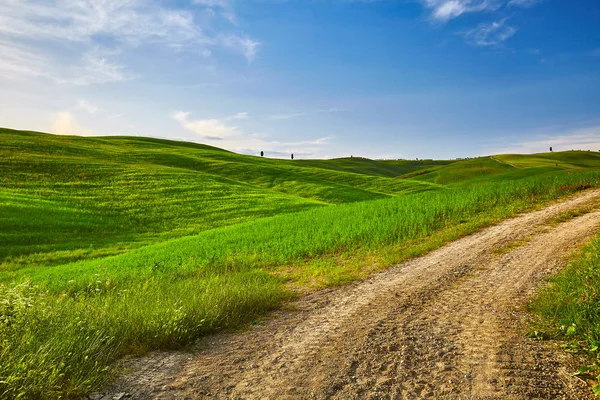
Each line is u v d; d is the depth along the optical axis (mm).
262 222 28219
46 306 6582
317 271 12883
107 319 6551
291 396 4727
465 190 30797
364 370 5438
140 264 18203
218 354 6102
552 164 111500
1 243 28047
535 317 7285
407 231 18219
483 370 5328
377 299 9125
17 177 47062
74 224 34344
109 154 70625
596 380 4875
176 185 51344
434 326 7141
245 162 84062
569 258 11430
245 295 8875
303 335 6945
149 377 5199
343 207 30297
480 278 10484
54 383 4426
